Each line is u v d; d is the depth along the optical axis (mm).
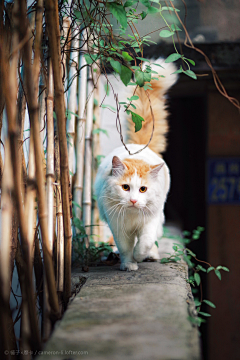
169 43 3381
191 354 1029
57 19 1442
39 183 1316
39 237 1954
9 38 1542
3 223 1201
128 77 1915
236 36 3436
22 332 1568
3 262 1179
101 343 1111
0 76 1514
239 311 4191
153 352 1043
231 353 4109
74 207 2754
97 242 2857
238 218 4348
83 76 2678
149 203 2219
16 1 1187
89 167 2869
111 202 2225
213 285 4262
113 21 2762
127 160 2303
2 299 1166
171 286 1771
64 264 1838
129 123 3051
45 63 1847
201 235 4508
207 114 4297
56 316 1492
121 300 1541
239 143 4293
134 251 2164
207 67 3510
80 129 2740
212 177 4391
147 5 1964
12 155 1182
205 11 3359
